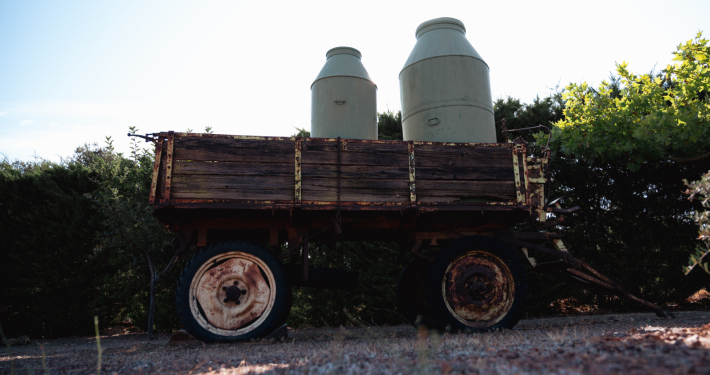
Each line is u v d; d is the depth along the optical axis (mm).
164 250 8961
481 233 6297
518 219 6309
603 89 8977
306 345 4941
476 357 2848
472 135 6711
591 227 9836
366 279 9211
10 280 8844
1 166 10711
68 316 8680
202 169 5422
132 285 9391
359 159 5754
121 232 8469
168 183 5285
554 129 9203
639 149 8430
